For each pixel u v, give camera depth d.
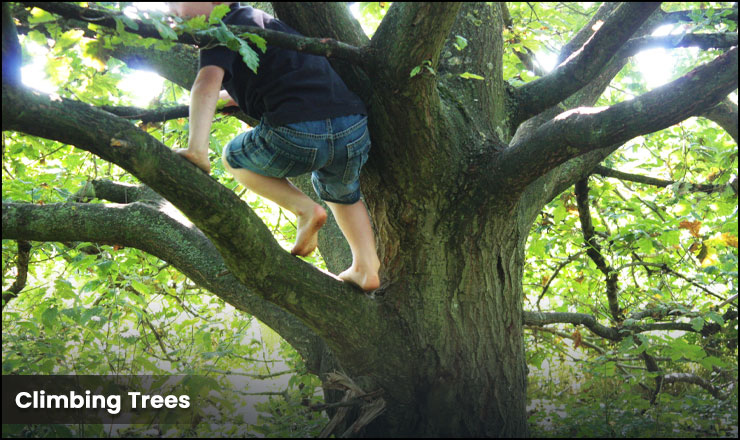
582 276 4.70
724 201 4.01
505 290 2.93
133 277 3.52
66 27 2.26
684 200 4.22
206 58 2.00
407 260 2.77
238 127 4.34
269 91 2.14
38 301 3.74
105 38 1.83
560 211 4.37
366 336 2.65
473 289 2.81
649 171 4.85
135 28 1.71
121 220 2.69
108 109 2.62
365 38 2.39
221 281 2.97
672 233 3.84
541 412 3.83
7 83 1.70
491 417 2.87
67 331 3.89
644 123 2.18
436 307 2.78
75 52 2.36
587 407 3.86
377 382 2.83
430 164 2.54
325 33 2.28
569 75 2.61
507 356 2.94
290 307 2.45
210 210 2.02
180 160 1.97
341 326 2.57
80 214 2.60
